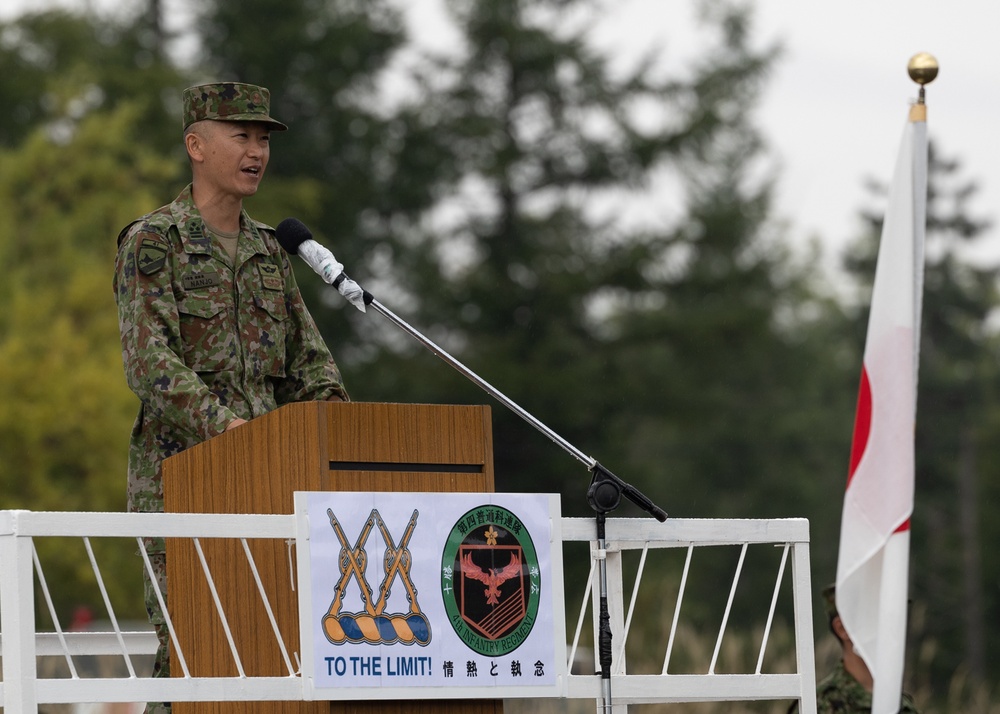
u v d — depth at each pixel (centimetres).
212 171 1288
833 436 8356
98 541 4909
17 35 6606
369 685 1051
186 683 1034
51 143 5659
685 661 3588
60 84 6025
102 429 4966
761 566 7862
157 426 1268
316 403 1074
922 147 1180
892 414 1157
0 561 1027
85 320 5253
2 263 5294
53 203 5575
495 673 1088
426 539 1080
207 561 1162
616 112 7256
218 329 1269
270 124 1296
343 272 1202
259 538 1058
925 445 9575
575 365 6744
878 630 1138
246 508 1121
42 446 4944
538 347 6744
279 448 1096
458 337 6938
